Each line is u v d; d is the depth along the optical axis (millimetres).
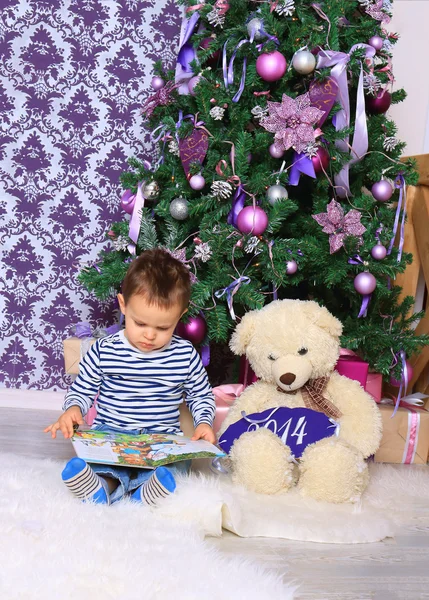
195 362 1552
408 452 1817
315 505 1365
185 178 1814
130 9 2201
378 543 1245
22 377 2289
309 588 1039
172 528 1171
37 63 2195
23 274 2260
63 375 2291
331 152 1740
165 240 1876
